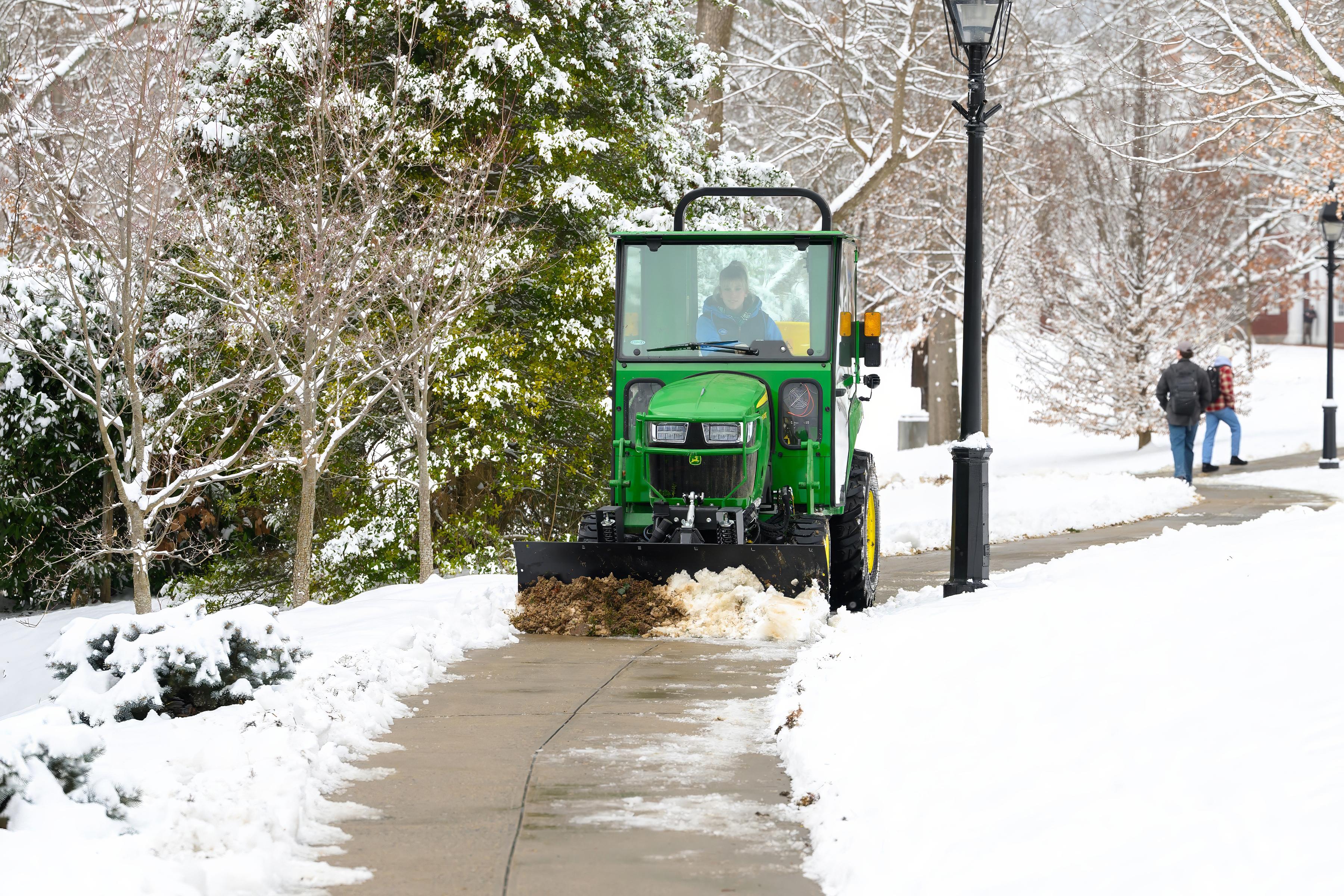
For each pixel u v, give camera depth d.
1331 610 7.42
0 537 21.11
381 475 20.67
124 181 13.95
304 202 15.64
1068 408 40.91
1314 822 4.79
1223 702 6.32
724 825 6.13
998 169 41.84
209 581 21.95
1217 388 32.12
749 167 25.27
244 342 15.77
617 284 12.59
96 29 22.47
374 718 8.11
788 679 9.09
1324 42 30.83
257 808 5.94
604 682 9.56
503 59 19.25
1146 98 38.66
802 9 33.91
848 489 13.10
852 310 13.34
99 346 19.38
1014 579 13.17
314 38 16.62
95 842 5.52
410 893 5.28
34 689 16.22
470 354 18.75
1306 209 43.31
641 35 23.08
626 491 12.16
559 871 5.51
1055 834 5.19
